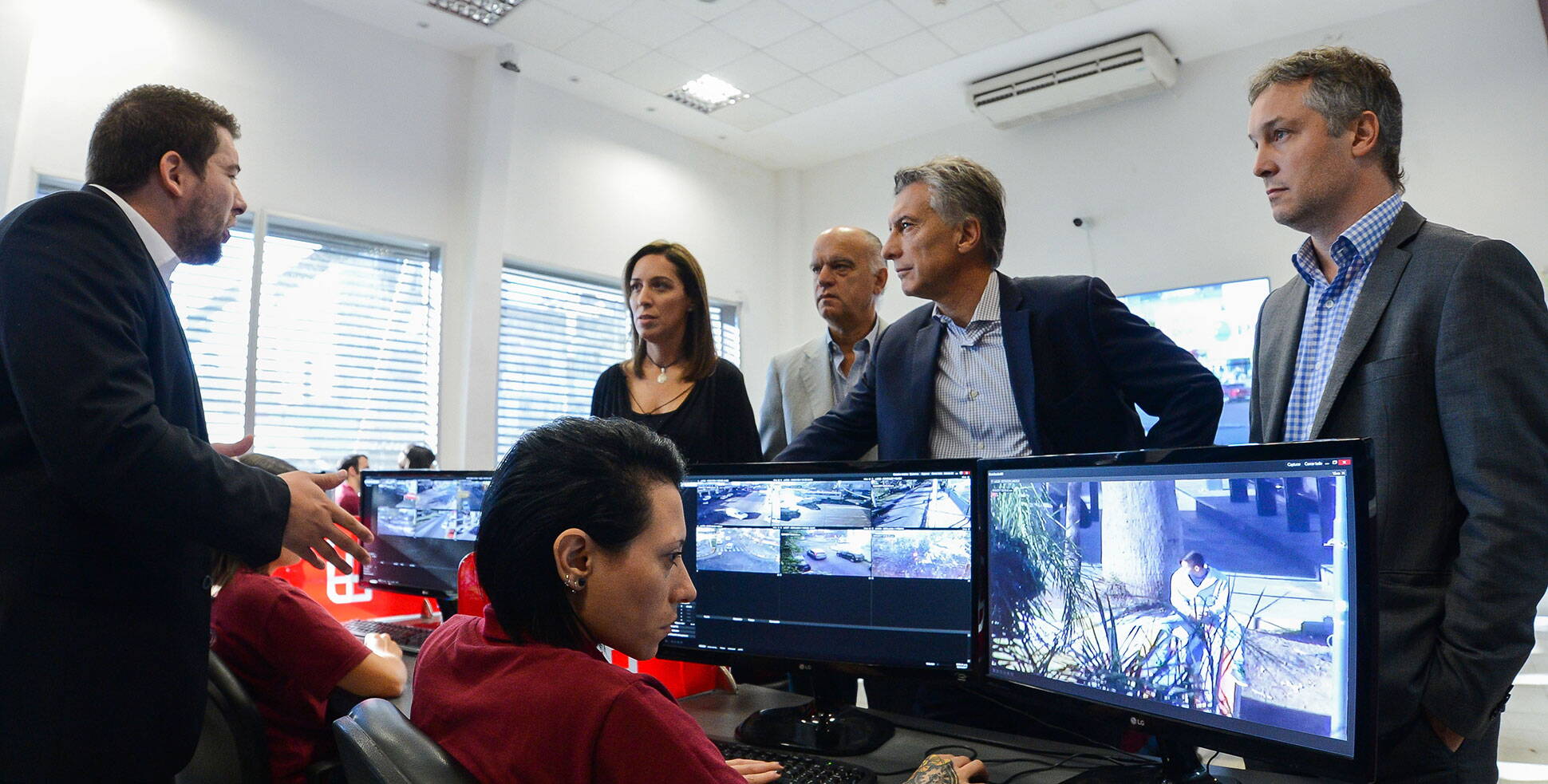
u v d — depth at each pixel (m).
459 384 5.34
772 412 2.90
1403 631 1.05
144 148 1.25
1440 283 1.09
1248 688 0.88
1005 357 1.56
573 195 6.00
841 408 1.83
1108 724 1.04
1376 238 1.20
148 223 1.27
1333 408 1.17
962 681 1.19
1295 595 0.84
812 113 6.38
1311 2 4.94
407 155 5.20
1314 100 1.22
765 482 1.36
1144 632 0.99
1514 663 0.98
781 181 7.55
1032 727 1.39
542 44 5.34
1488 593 0.99
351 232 4.95
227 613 1.54
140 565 1.13
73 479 1.00
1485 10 4.75
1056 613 1.09
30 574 1.05
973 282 1.59
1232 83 5.46
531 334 5.81
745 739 1.25
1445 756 1.05
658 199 6.55
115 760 1.10
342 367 4.91
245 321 4.52
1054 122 6.13
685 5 4.90
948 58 5.58
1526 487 0.99
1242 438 5.21
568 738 0.69
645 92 6.01
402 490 2.13
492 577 0.78
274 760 1.53
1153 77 5.38
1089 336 1.51
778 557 1.34
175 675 1.16
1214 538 0.92
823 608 1.30
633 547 0.77
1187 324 5.46
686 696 1.56
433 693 0.78
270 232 4.67
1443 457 1.08
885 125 6.61
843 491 1.30
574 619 0.78
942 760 1.04
